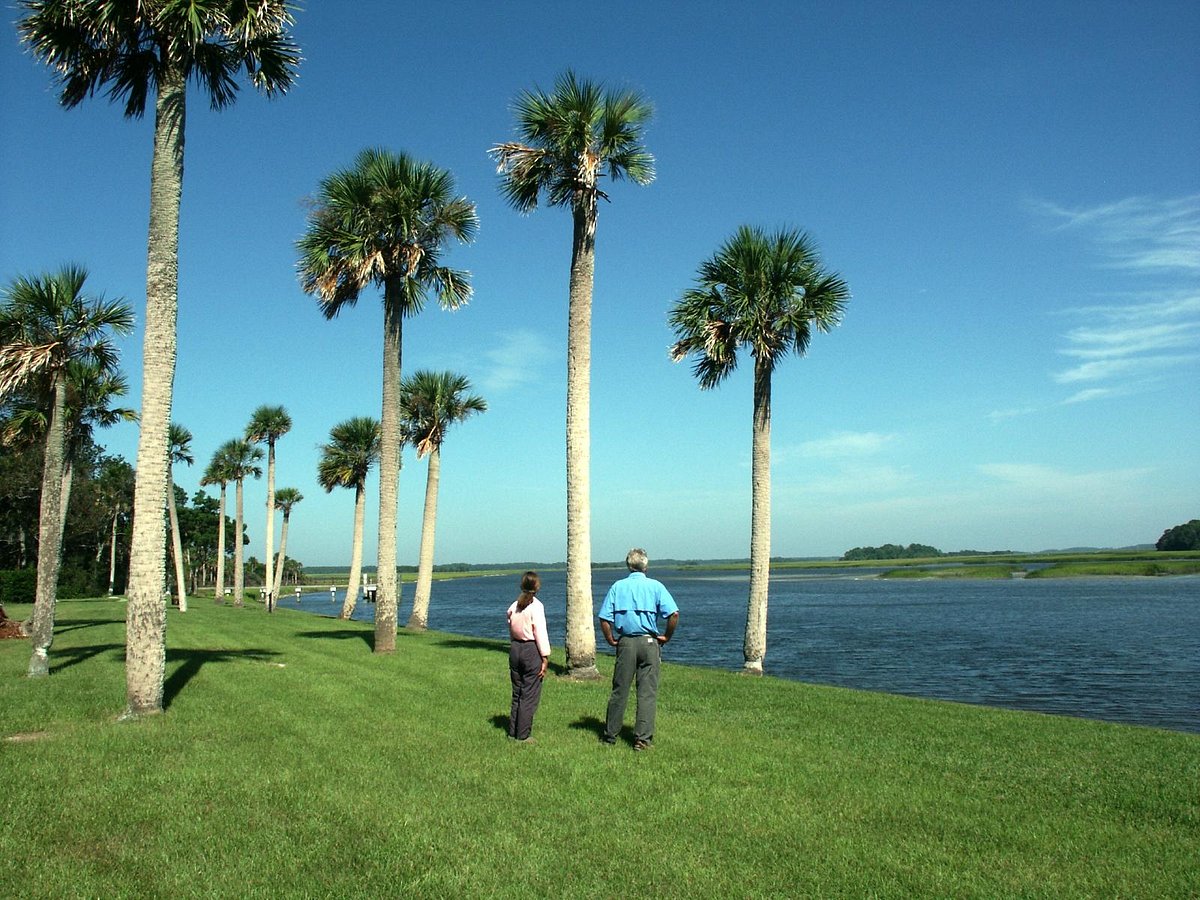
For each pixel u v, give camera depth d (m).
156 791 7.21
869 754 8.87
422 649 20.30
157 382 11.35
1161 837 6.25
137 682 10.84
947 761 8.58
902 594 77.19
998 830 6.34
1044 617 44.12
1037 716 12.20
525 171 16.22
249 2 11.67
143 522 11.09
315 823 6.34
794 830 6.28
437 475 31.58
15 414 25.05
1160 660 25.36
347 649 20.34
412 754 8.56
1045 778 7.95
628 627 9.10
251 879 5.25
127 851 5.73
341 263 20.02
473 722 10.33
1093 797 7.31
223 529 57.62
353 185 19.55
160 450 11.31
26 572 49.88
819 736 9.82
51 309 16.83
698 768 8.11
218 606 51.72
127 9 11.55
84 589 59.25
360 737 9.42
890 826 6.43
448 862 5.57
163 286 11.50
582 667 15.23
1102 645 29.80
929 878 5.37
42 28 12.20
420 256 20.03
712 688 14.25
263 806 6.77
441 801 6.93
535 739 9.36
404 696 12.37
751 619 18.66
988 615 46.53
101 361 18.00
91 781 7.54
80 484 57.28
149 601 10.99
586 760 8.36
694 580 160.12
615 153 16.28
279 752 8.66
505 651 19.92
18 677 15.20
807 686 15.19
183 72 11.83
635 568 9.34
